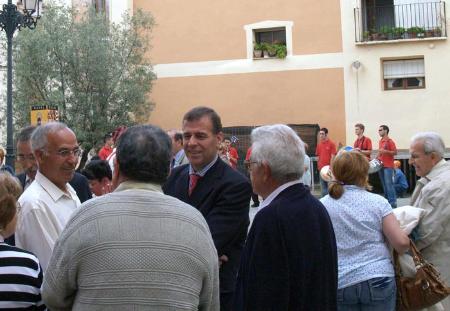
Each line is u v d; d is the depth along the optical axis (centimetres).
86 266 227
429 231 420
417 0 2109
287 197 291
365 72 2136
